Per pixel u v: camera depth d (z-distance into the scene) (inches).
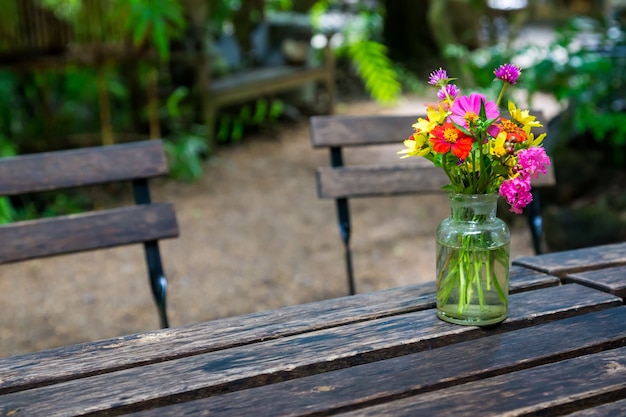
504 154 41.3
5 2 155.3
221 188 183.6
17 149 191.9
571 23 151.4
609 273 53.5
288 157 213.2
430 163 83.9
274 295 119.5
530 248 134.0
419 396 36.7
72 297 121.0
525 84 147.3
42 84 194.9
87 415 36.1
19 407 36.8
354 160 205.6
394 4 341.1
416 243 143.3
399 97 279.6
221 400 36.8
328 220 158.7
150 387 38.3
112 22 168.2
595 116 134.0
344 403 35.9
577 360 40.2
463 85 167.3
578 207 140.2
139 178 69.9
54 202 172.9
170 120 217.0
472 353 41.2
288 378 39.9
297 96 269.0
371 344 42.5
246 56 262.4
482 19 311.7
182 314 112.7
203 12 207.2
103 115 182.1
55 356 42.8
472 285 44.2
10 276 131.0
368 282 124.0
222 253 139.6
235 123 228.1
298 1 263.0
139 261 137.0
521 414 34.7
